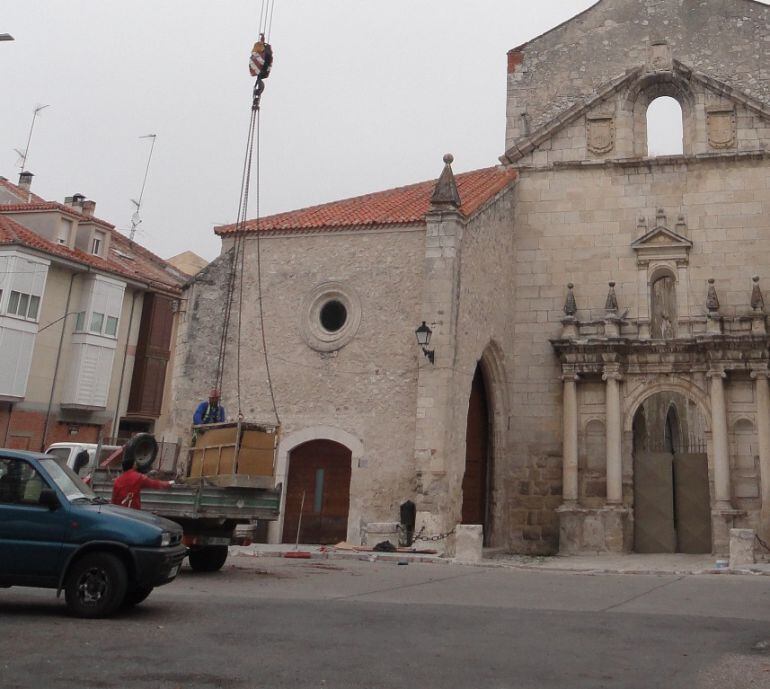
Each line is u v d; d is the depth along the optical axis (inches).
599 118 1133.7
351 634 333.4
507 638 336.8
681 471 1019.3
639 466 1031.0
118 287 1451.8
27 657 274.4
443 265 866.8
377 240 933.2
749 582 605.6
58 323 1365.7
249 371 945.5
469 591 512.1
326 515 884.0
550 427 1059.3
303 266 960.3
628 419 1016.2
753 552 749.9
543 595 502.0
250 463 600.1
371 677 260.5
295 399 917.8
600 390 1040.2
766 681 267.4
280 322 950.4
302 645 307.3
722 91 1080.2
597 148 1127.6
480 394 1048.8
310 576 573.9
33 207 1437.0
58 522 366.6
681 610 439.8
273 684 248.1
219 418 764.6
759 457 946.1
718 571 701.9
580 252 1105.4
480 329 954.1
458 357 867.4
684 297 1048.2
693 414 1517.0
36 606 394.3
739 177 1064.2
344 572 613.0
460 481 866.1
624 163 1106.1
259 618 367.2
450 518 830.5
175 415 936.3
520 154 1153.4
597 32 1183.6
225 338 959.6
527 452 1059.3
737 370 971.9
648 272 1074.7
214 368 954.7
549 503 1035.3
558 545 1013.8
